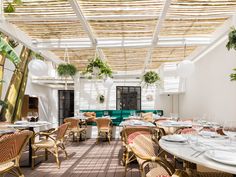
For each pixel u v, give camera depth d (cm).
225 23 523
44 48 662
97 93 1152
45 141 492
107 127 805
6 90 777
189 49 770
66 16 480
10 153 278
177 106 1130
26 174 431
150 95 1166
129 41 647
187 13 479
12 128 470
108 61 930
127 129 411
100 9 454
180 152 181
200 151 182
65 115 1421
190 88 902
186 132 315
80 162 521
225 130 256
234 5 445
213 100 660
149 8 450
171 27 562
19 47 855
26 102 942
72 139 884
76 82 1102
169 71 969
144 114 987
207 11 471
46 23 525
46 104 1248
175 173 177
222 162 145
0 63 718
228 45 341
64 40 658
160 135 479
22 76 898
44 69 535
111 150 665
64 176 419
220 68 609
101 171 449
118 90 1172
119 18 479
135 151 222
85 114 1036
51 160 537
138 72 1178
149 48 696
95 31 581
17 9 447
